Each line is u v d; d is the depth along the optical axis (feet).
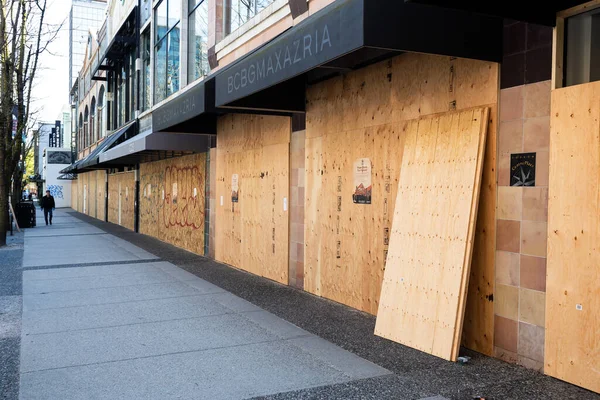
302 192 30.63
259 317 23.93
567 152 15.52
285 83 29.32
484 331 18.49
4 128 55.83
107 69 98.53
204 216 46.83
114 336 20.81
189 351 18.95
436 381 15.88
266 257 34.73
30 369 17.01
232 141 40.34
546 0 15.79
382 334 20.83
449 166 19.34
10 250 50.62
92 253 48.42
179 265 41.06
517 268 17.29
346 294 26.27
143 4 73.61
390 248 21.50
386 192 23.47
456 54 17.17
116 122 98.53
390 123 23.25
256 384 15.72
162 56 63.26
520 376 16.21
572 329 15.37
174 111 37.14
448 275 18.51
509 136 17.61
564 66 16.10
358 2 16.57
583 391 14.94
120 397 14.75
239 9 40.16
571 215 15.38
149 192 68.54
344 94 26.45
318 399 14.60
